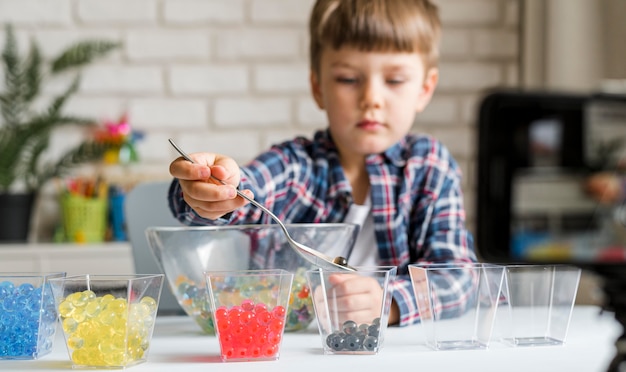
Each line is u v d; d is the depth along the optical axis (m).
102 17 2.75
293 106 2.81
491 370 0.76
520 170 0.46
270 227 0.99
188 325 1.11
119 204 2.57
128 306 0.77
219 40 2.79
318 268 0.92
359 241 1.38
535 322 0.90
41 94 2.73
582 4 2.65
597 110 0.46
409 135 1.46
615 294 0.55
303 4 2.81
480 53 2.86
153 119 2.77
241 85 2.80
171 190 1.06
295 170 1.36
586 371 0.76
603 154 0.47
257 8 2.80
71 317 0.78
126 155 2.69
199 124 2.79
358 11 1.32
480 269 0.88
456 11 2.86
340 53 1.33
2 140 2.59
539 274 0.91
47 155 2.73
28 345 0.84
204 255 0.99
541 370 0.76
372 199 1.37
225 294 0.81
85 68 2.75
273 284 0.81
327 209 1.39
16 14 2.72
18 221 2.53
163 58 2.78
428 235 1.39
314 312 0.95
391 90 1.34
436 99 2.85
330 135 1.43
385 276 0.85
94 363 0.77
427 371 0.75
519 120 0.46
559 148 0.46
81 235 2.55
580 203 0.47
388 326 1.07
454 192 1.41
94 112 2.75
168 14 2.77
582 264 0.48
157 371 0.75
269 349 0.80
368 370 0.75
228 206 0.98
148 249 1.51
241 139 2.79
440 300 0.87
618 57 2.62
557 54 2.67
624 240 0.48
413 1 1.37
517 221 0.46
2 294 0.84
